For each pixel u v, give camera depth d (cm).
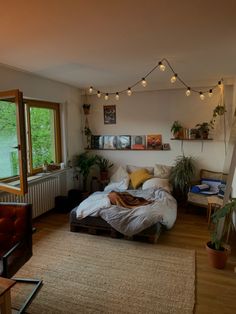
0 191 331
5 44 254
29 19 197
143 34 231
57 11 183
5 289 146
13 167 322
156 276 257
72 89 514
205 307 213
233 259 288
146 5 176
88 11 184
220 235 278
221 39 246
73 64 335
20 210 234
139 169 505
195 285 242
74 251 310
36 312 209
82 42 251
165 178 480
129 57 306
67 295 229
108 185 495
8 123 313
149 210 338
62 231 373
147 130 522
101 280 251
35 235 358
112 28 217
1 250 229
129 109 529
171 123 502
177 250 311
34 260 289
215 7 180
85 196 475
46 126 470
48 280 251
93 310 210
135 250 312
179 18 199
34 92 400
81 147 563
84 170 523
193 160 494
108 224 348
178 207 477
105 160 553
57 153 497
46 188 437
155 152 521
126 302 219
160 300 221
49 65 338
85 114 560
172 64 342
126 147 538
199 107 479
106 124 550
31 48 267
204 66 354
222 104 462
